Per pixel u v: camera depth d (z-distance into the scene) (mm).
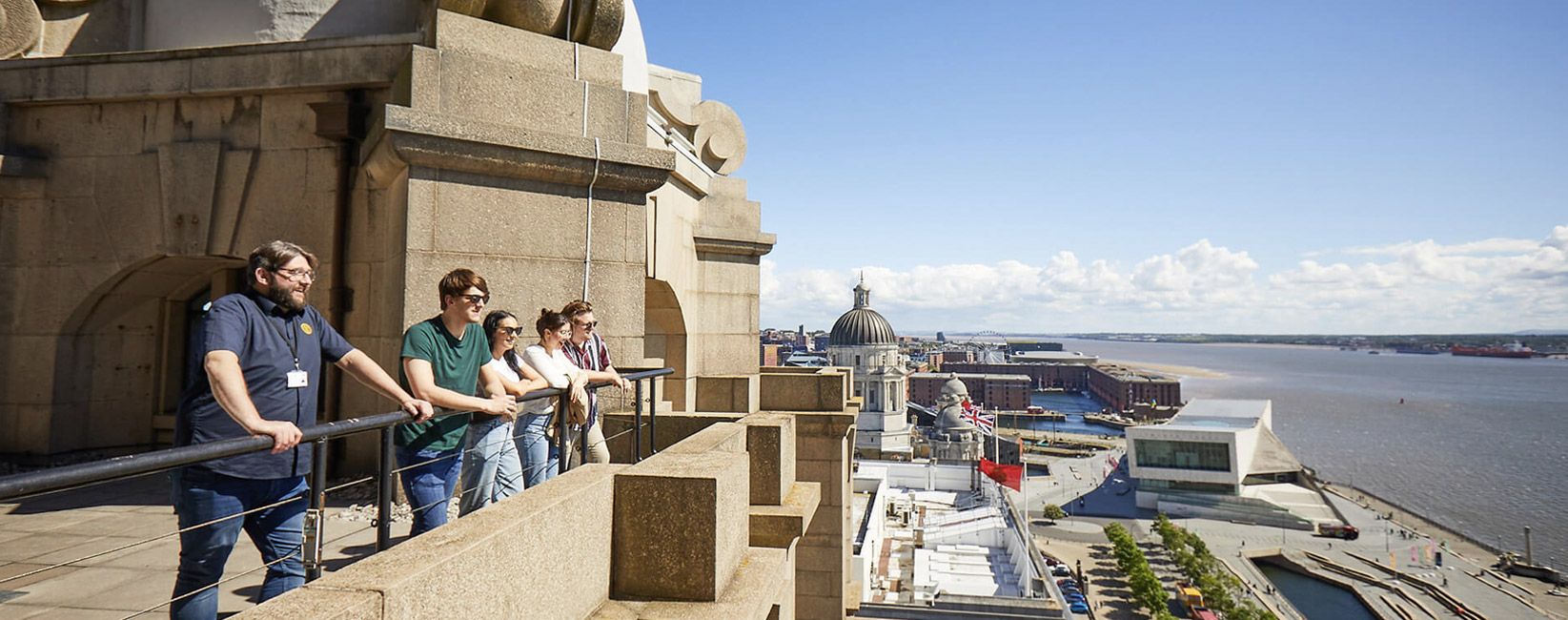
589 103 8984
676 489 4309
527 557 3377
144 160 9555
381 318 8867
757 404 13398
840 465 13391
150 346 10656
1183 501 134500
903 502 94750
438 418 4973
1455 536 130875
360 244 9086
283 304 3822
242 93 9320
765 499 6848
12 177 9352
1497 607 92000
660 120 12516
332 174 9164
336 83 9055
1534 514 158250
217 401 3379
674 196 13508
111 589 5086
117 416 10344
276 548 3740
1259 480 147750
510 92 8453
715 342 15750
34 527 6758
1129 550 92250
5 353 9617
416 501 4852
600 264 8898
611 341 8977
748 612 4172
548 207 8594
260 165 9312
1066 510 136750
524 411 6082
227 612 4637
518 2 8727
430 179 7871
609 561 4297
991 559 69250
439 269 7883
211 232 9359
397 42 9008
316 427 3266
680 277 13945
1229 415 158500
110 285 9742
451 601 2816
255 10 9773
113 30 10234
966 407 62812
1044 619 44781
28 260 9633
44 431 9594
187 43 10039
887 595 52562
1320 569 105938
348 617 2307
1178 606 89562
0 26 9695
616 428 8648
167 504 7680
